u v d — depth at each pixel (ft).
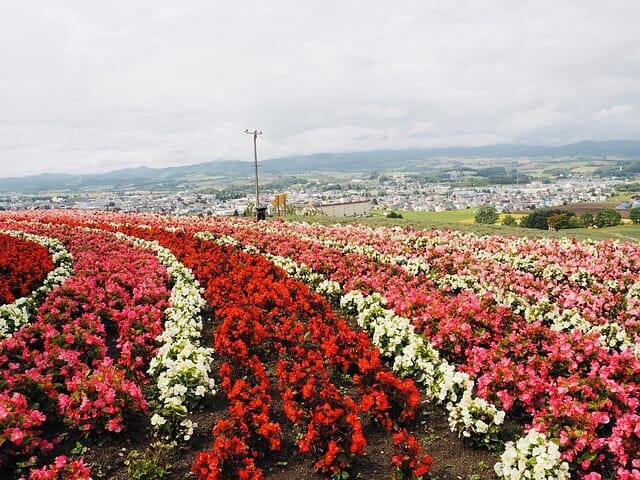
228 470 19.20
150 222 87.04
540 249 54.75
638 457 19.22
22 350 25.72
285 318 32.17
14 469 18.80
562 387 22.18
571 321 32.76
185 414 21.40
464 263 48.96
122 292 36.04
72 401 20.88
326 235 68.23
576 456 19.70
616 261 49.03
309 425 19.88
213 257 48.32
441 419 23.85
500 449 21.47
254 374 25.57
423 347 27.12
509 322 31.78
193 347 26.68
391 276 44.80
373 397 22.74
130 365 25.29
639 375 23.73
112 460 20.03
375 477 19.67
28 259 42.91
